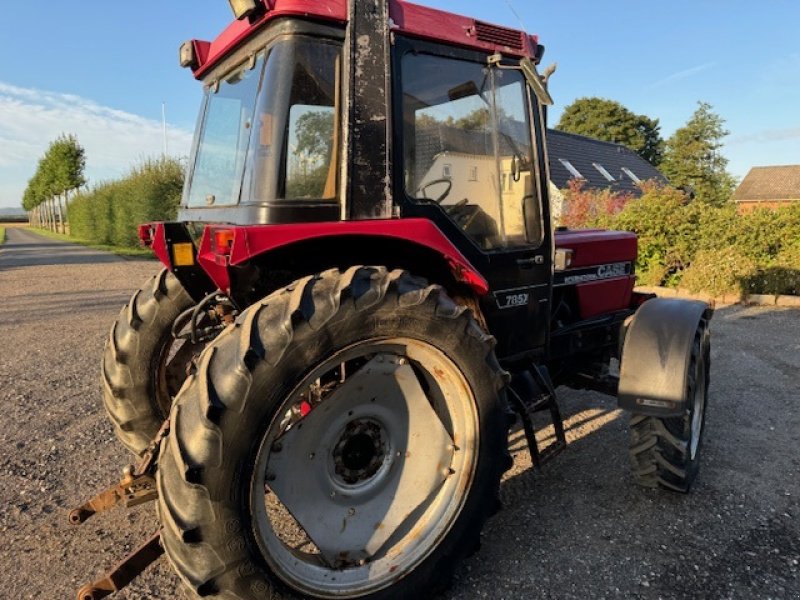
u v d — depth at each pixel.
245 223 2.17
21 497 3.11
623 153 23.78
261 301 1.97
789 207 9.47
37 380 5.17
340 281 1.99
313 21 2.13
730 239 9.56
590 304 3.67
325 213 2.17
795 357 5.64
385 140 2.25
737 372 5.17
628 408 2.82
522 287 2.88
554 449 2.89
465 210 2.63
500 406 2.34
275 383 1.84
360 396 2.22
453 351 2.19
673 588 2.32
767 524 2.76
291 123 2.12
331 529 2.21
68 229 39.38
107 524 2.88
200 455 1.74
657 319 2.93
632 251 4.01
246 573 1.86
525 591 2.32
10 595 2.36
